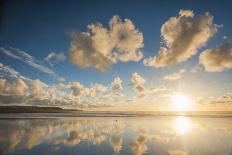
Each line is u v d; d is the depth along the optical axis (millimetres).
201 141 8453
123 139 8891
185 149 7090
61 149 7047
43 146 7461
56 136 9594
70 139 8820
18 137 9203
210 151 6867
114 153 6590
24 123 15016
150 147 7367
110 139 8875
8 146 7402
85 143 8016
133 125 14438
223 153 6645
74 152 6680
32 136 9516
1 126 13094
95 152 6691
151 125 14438
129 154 6480
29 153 6520
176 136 9680
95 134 10273
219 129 12203
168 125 14477
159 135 9992
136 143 8023
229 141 8438
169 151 6863
